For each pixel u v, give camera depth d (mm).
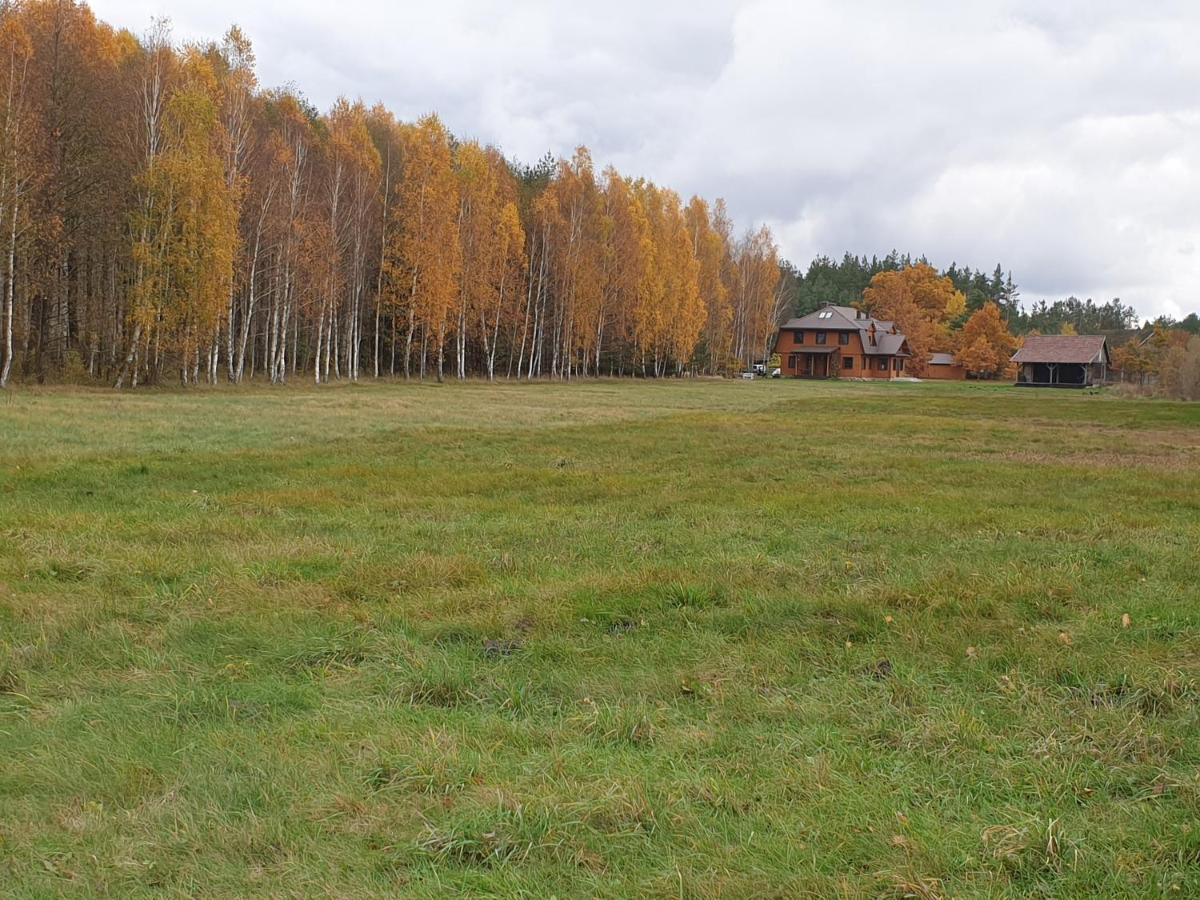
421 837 3713
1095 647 6113
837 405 45062
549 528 10859
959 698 5312
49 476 14008
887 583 7992
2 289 35938
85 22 38062
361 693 5457
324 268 47875
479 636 6496
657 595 7527
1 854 3592
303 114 63219
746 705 5215
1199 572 8422
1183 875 3406
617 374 84500
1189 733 4766
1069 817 3869
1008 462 19594
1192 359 56625
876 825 3812
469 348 72500
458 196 57594
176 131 38375
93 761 4430
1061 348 90312
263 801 4059
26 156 33062
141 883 3416
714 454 20359
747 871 3484
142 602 7246
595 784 4137
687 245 83312
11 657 5832
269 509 11789
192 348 40031
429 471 16203
